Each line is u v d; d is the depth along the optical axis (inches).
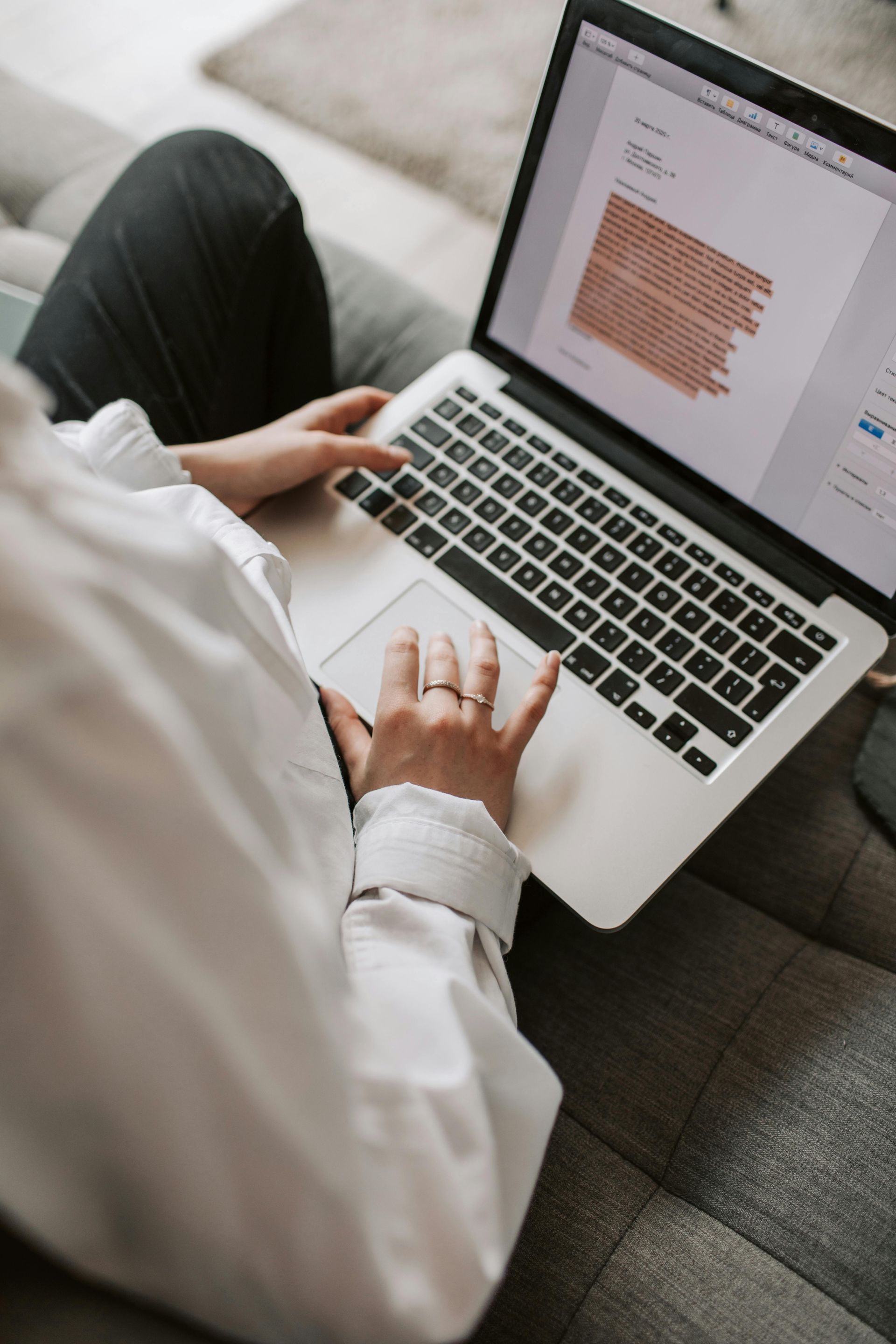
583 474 26.8
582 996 23.6
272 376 33.0
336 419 27.7
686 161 22.5
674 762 22.3
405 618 25.0
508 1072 14.5
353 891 17.3
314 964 9.8
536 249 26.1
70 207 38.6
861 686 27.5
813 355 22.3
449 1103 12.7
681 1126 20.9
